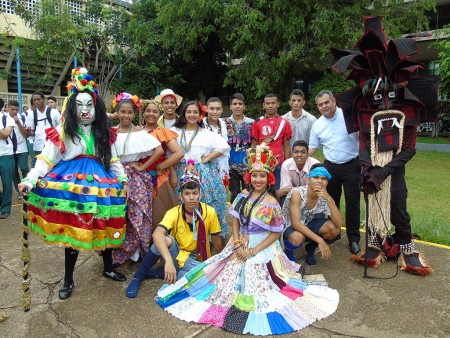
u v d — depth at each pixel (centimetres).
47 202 298
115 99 384
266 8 1213
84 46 1534
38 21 1341
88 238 300
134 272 372
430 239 454
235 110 513
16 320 284
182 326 278
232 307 293
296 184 414
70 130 309
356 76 386
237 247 328
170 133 393
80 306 305
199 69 1873
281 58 1193
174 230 353
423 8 1244
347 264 388
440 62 1220
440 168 951
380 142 358
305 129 527
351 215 420
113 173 333
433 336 264
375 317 288
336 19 1127
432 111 353
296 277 330
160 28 1644
